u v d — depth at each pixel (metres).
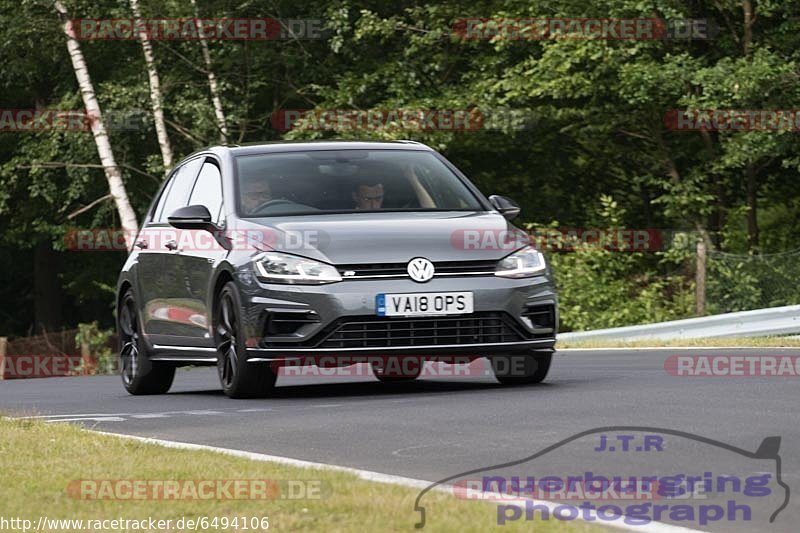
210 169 42.53
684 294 90.00
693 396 33.38
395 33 111.56
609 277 95.94
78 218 125.62
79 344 103.00
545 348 38.03
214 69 112.38
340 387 42.09
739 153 93.50
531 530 16.64
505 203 40.81
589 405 31.83
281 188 40.25
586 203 114.25
